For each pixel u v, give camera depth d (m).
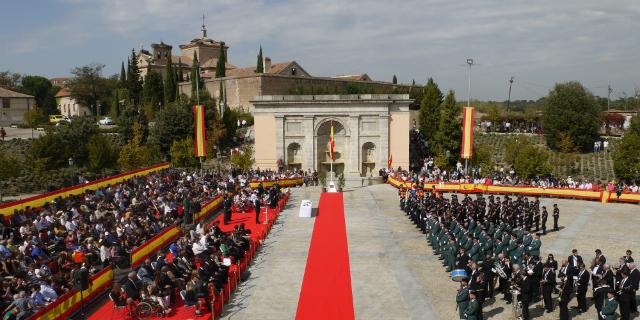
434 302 21.17
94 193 36.28
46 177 50.06
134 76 113.50
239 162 60.59
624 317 18.78
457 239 25.91
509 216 32.28
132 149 59.88
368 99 61.66
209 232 27.64
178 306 20.50
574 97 73.56
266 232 32.56
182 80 111.69
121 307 19.78
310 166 63.03
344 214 39.22
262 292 22.52
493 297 22.02
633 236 31.67
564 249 28.91
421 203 35.03
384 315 19.86
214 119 76.06
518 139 69.56
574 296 22.02
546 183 47.25
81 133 61.53
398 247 29.72
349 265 26.30
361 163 63.31
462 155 51.47
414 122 90.44
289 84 99.31
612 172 63.38
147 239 26.84
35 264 20.41
